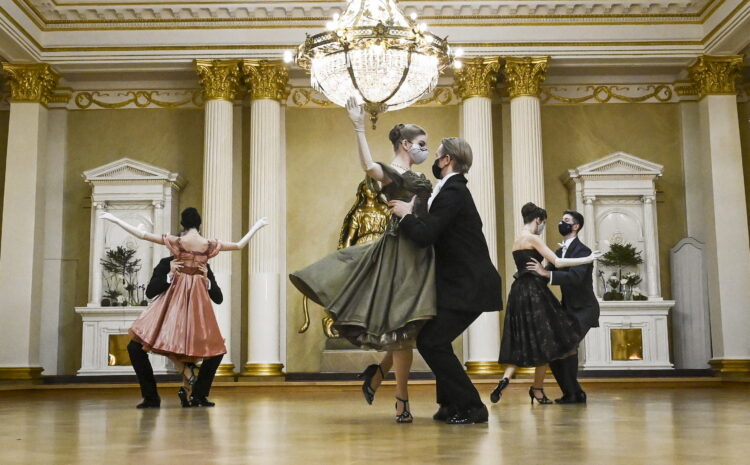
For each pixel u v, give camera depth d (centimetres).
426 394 951
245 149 1506
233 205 1485
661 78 1530
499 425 418
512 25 1410
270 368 1335
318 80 962
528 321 630
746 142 1523
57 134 1516
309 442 334
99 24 1409
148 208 1440
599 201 1430
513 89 1410
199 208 1503
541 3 1384
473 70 1405
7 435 389
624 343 1350
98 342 1366
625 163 1424
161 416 543
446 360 421
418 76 934
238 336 1439
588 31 1409
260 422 467
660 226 1491
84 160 1516
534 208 660
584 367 1340
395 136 457
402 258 421
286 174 1511
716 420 459
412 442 327
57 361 1459
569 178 1456
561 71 1512
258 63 1405
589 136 1519
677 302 1439
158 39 1407
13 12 1287
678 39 1407
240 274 1466
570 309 667
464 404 425
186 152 1520
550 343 625
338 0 1372
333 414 539
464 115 1421
